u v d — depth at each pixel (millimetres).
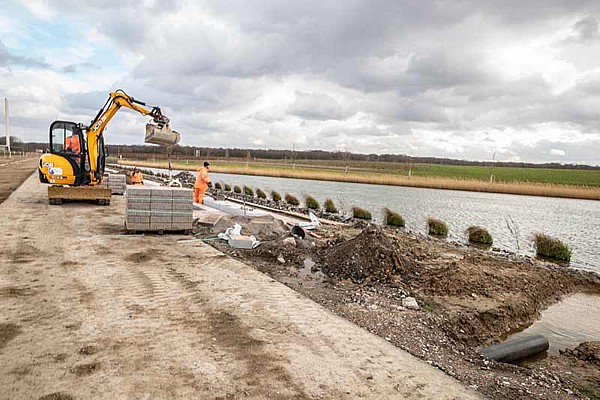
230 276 6914
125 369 3746
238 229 10133
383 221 17516
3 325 4578
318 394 3527
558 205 27703
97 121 14289
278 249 9117
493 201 28969
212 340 4453
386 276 7703
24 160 59375
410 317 5895
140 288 6031
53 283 6062
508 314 6590
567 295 8422
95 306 5250
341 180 43531
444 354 4828
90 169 14367
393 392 3666
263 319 5152
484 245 13695
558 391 4199
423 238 13531
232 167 60219
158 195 9812
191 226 10133
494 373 4473
